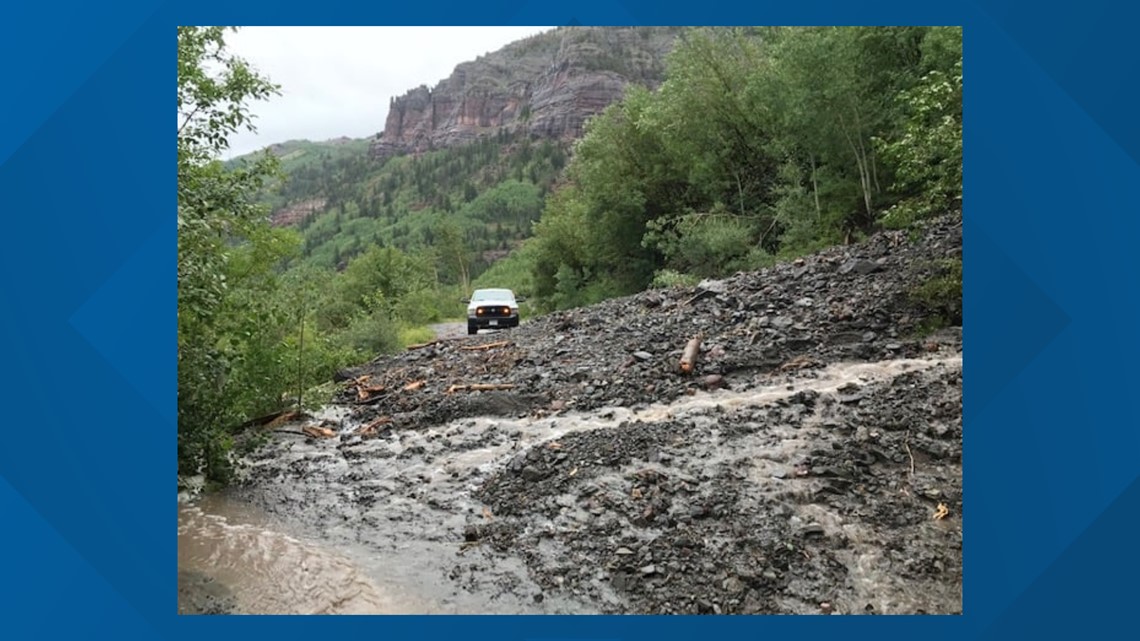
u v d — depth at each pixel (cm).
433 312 4200
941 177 1192
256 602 543
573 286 3869
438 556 625
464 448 898
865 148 2353
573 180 4538
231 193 930
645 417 927
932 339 1112
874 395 909
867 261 1426
